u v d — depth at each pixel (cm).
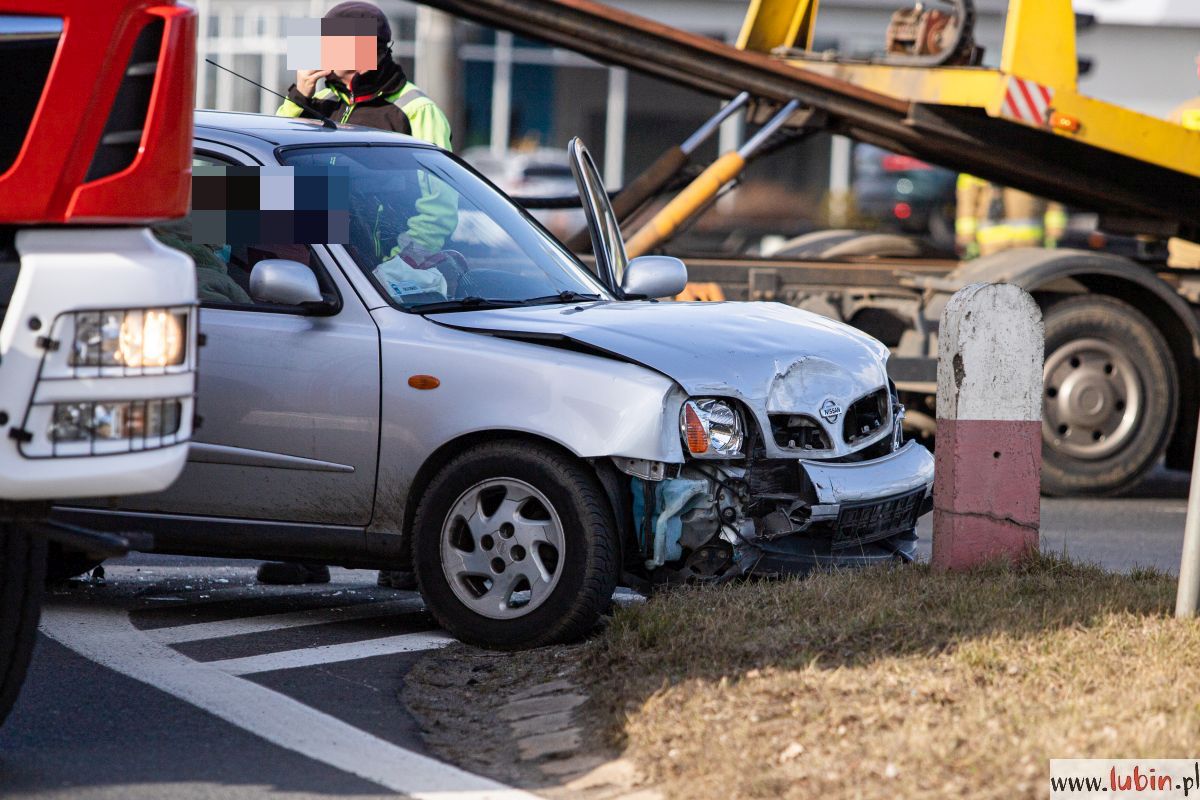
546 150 5781
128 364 870
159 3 878
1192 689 1020
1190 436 2445
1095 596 1252
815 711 978
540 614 1240
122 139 872
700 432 1248
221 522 1330
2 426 838
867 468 1318
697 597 1216
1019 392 1348
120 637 1297
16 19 847
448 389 1270
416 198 1405
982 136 2317
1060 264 2262
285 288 1261
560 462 1241
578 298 1416
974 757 896
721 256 2339
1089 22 4681
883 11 5072
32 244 857
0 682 962
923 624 1144
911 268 2323
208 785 943
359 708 1114
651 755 957
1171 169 2297
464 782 957
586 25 2289
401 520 1293
